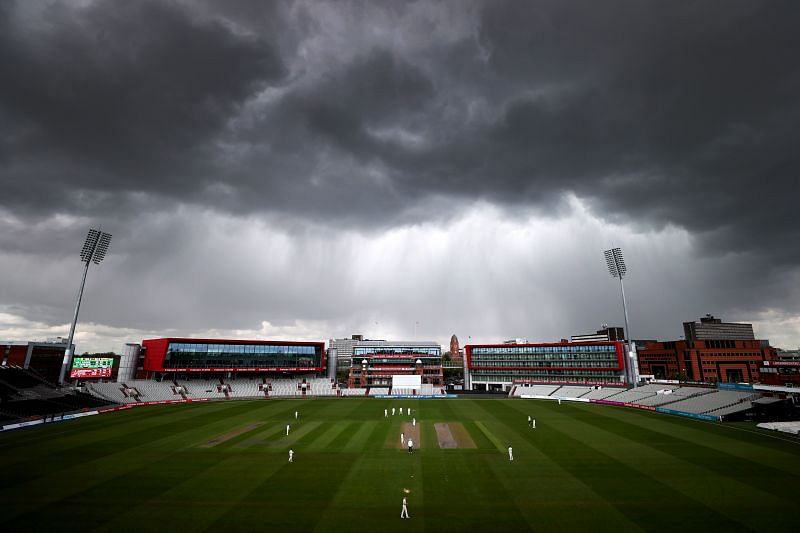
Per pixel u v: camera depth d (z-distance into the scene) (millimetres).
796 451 42594
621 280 103500
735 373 135000
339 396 106500
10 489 31297
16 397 69938
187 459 39875
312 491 30781
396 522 25266
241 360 110562
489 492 30531
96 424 60188
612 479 33531
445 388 123250
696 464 37812
